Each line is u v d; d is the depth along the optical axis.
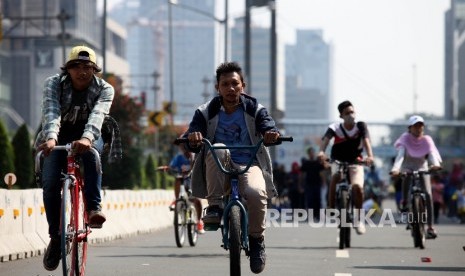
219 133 16.98
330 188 28.48
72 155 15.95
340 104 28.33
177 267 21.94
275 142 16.47
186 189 29.30
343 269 21.97
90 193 16.56
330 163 28.44
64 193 15.54
